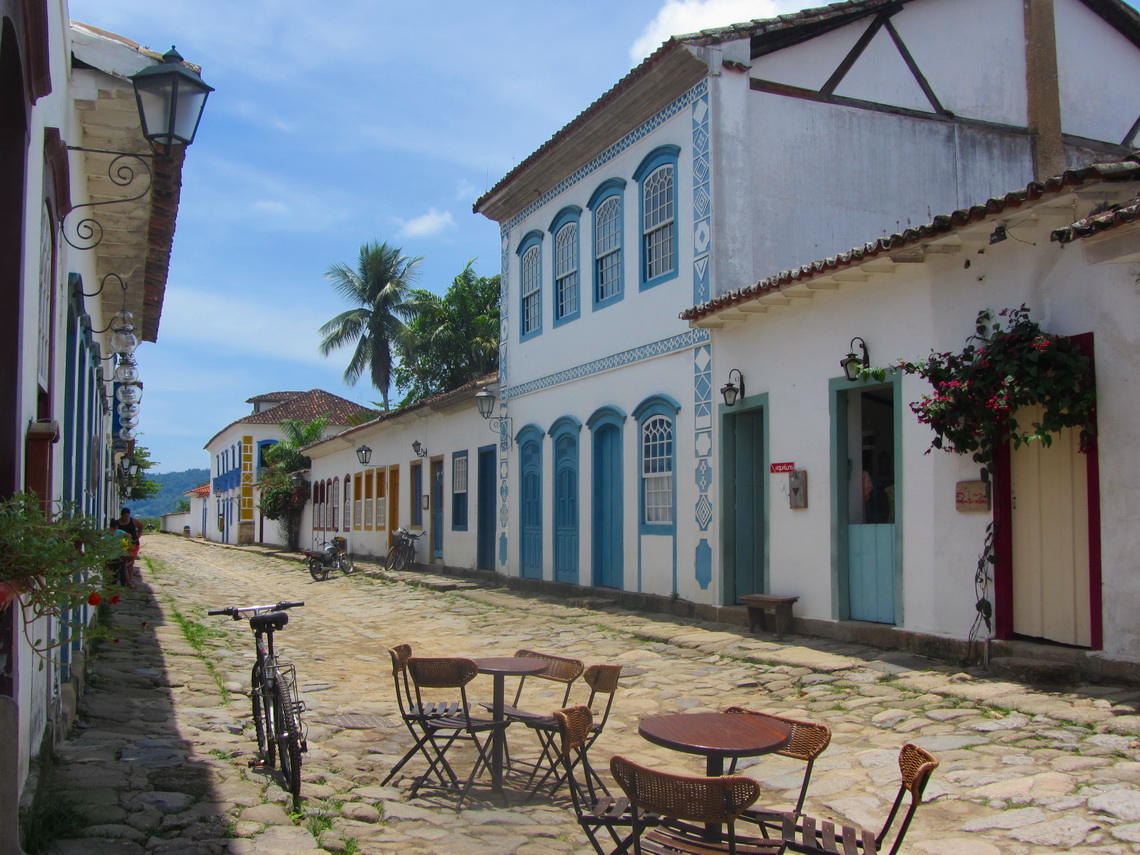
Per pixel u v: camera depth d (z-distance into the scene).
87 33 6.58
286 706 5.64
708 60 13.12
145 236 9.87
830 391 11.03
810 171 13.69
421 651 12.05
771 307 11.91
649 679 9.49
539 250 18.59
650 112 14.66
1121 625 7.79
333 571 26.33
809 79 13.86
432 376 38.41
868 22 14.32
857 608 10.71
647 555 14.56
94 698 8.07
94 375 10.27
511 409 19.59
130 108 7.07
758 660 9.87
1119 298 7.91
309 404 54.59
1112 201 7.89
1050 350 8.12
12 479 4.34
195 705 8.09
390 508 28.27
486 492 21.55
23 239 4.38
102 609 13.75
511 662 6.24
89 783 5.51
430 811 5.54
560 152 16.98
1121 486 7.84
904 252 9.42
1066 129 15.62
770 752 4.07
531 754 6.98
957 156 14.77
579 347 16.81
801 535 11.41
